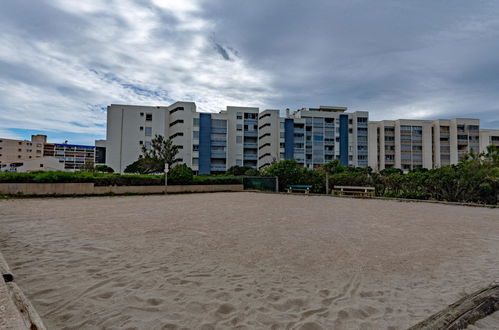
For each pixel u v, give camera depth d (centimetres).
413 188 1723
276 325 268
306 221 859
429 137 6550
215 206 1257
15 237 611
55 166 6938
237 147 6059
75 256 476
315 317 285
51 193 1638
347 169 3141
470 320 282
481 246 570
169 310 294
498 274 413
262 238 624
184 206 1245
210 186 2320
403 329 263
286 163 2456
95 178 1820
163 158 3559
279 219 893
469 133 6456
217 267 430
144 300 316
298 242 591
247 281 376
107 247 536
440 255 505
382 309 304
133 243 568
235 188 2444
